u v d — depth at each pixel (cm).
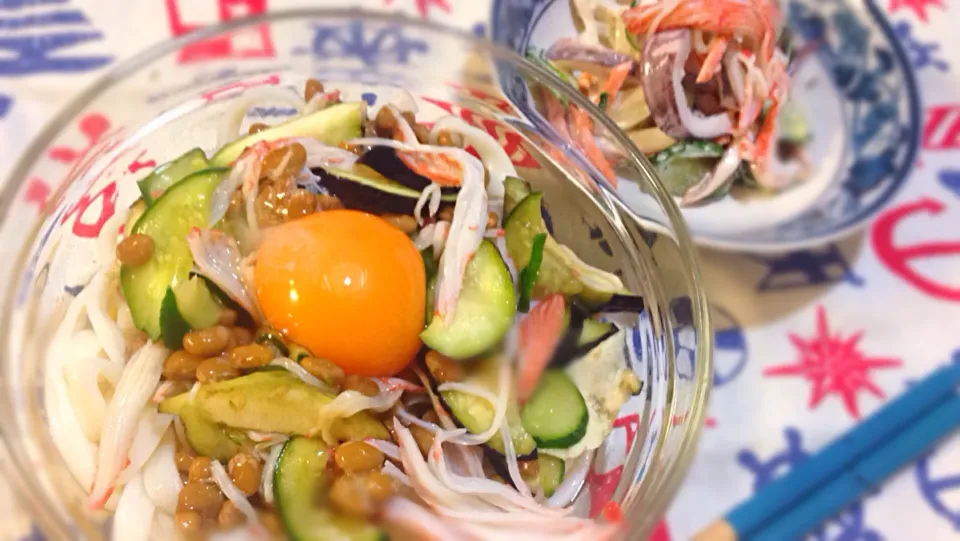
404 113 33
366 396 28
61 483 28
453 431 29
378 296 28
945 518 31
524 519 28
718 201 36
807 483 31
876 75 37
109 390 29
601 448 30
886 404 33
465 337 29
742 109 37
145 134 32
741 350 34
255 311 29
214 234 29
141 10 37
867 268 35
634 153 30
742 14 37
